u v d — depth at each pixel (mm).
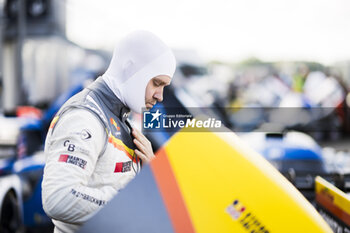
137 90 1489
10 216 3182
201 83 12516
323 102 9391
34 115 4703
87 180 1318
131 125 1554
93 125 1335
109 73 1525
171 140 1121
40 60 9305
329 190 1624
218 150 1118
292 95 9789
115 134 1422
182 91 3732
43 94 9242
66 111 1359
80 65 9945
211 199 1026
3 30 8789
